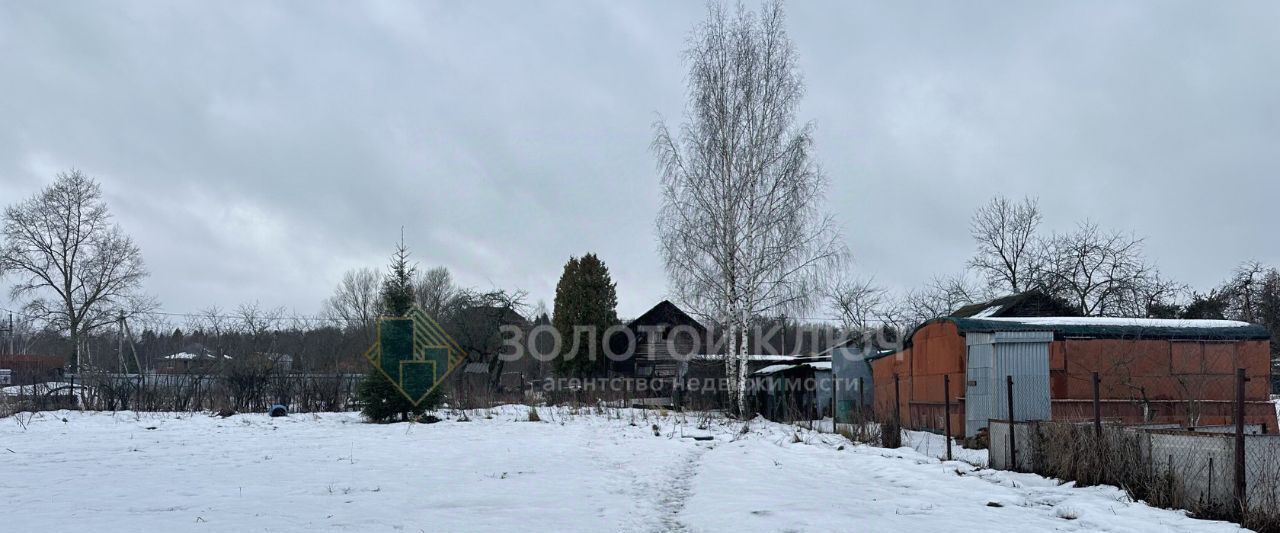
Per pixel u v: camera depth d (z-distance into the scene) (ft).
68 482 40.01
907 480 39.83
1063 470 37.55
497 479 41.09
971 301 135.44
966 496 34.91
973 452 51.55
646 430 70.18
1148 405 56.29
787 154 81.41
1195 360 58.44
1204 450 30.58
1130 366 58.03
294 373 92.99
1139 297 114.62
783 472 44.04
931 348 66.08
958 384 60.59
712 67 83.20
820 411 82.43
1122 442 35.19
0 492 36.58
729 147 81.97
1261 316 110.11
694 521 29.45
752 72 82.64
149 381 91.15
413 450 56.24
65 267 138.51
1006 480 38.88
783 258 80.33
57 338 143.64
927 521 29.22
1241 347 58.75
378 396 78.07
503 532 27.04
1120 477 34.55
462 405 87.35
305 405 89.25
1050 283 118.11
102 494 35.76
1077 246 120.67
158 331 144.46
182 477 41.96
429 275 172.96
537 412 83.05
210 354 128.26
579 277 120.98
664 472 44.57
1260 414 57.93
